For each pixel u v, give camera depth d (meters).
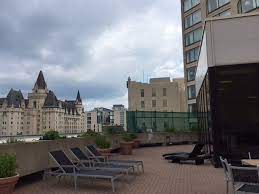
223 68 12.66
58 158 9.52
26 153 9.41
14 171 7.05
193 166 13.33
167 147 25.23
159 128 29.33
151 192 8.23
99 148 15.55
